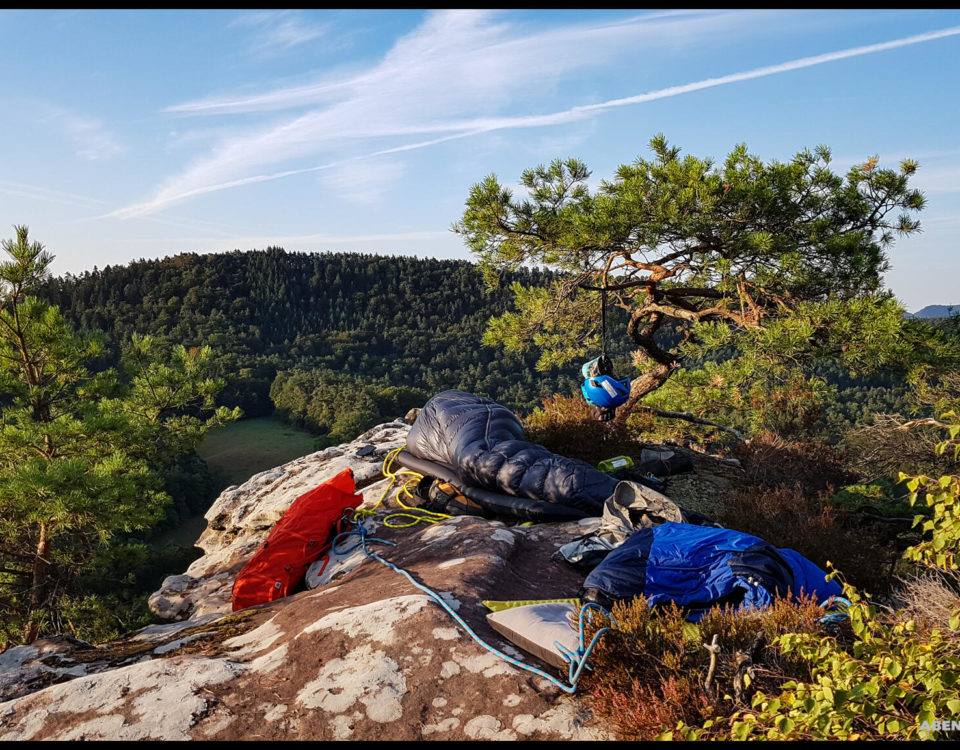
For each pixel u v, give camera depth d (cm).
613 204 1020
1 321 1402
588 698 311
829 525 574
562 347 1484
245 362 14062
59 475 1232
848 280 1053
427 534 582
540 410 984
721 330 1037
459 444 671
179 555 3538
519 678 322
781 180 1021
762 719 250
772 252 1022
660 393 1611
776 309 1127
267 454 9569
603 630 326
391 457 849
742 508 650
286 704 315
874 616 256
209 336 16075
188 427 1814
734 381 1090
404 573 462
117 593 2678
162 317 17188
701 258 1104
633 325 1284
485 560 469
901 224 1079
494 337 1438
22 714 317
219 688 330
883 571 541
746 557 399
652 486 721
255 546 753
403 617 369
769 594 381
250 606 542
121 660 410
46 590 1578
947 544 284
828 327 1014
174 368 1834
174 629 505
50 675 396
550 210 1128
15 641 1506
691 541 420
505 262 1200
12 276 1332
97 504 1301
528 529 589
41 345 1445
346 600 429
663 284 1223
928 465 1048
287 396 11662
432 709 306
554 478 616
